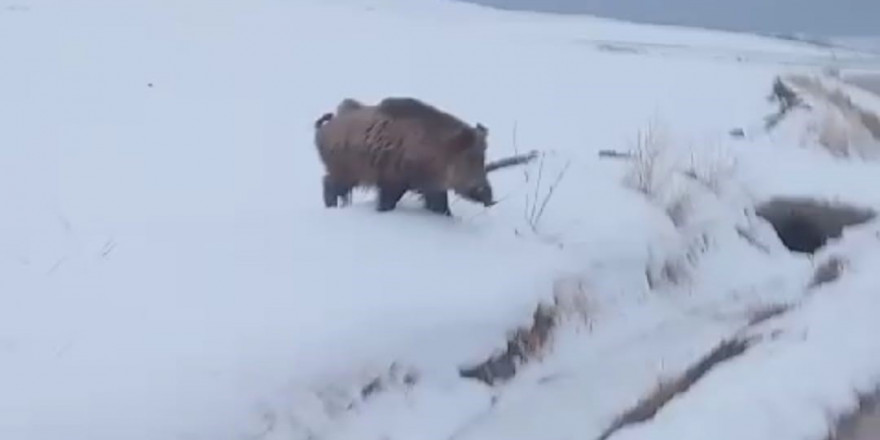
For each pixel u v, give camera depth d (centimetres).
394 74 3609
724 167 1823
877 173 2052
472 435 992
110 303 1030
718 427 890
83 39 4178
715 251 1545
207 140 2289
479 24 8362
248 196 1664
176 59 3766
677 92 3366
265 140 2303
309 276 1109
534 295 1177
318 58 4009
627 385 1124
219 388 884
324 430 917
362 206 1360
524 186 1545
